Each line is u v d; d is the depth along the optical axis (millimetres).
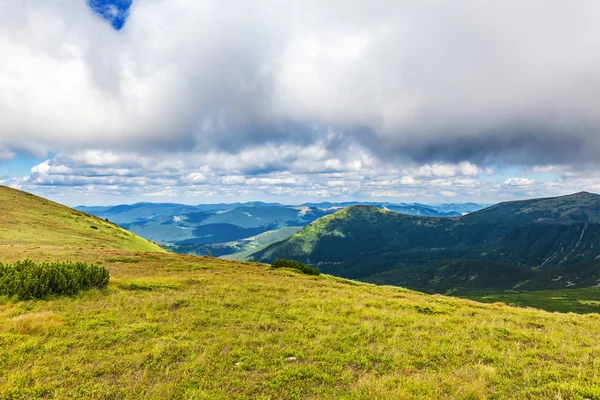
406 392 9047
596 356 12453
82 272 20484
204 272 34781
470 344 13539
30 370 9461
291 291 24188
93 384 9070
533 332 15609
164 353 11188
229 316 16234
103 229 88000
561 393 9242
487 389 9594
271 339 13164
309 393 9242
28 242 52969
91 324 13648
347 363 11359
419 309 20500
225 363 10727
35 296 17266
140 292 20844
